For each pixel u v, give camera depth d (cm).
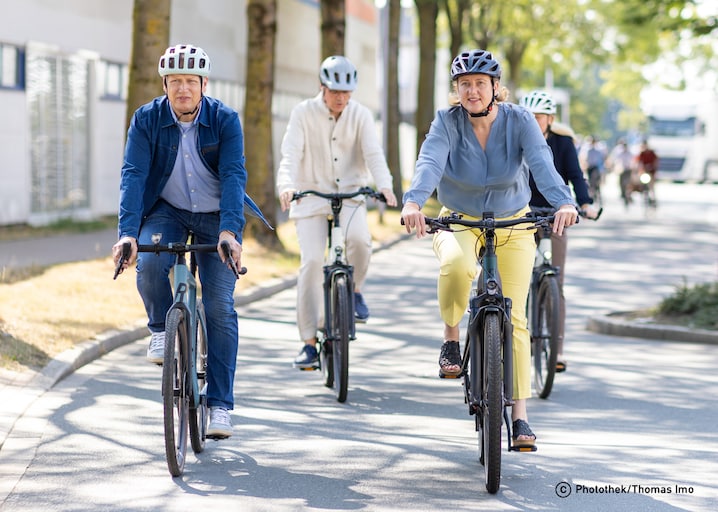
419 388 2203
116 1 6312
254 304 3469
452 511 1395
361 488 1493
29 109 5475
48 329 2542
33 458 1620
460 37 9706
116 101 6400
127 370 2327
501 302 1532
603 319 3005
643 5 4641
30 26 5422
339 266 2117
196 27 7519
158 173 1606
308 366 2188
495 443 1455
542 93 2264
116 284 3397
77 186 6025
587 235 6519
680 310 2998
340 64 2166
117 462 1605
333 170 2219
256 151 4553
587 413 2003
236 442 1739
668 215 8588
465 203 1639
